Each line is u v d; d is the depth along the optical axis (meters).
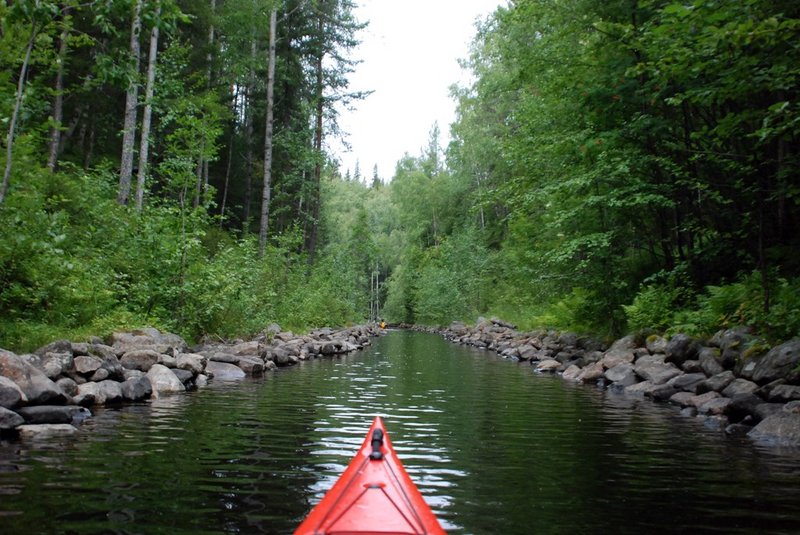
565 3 14.96
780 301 10.06
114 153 28.67
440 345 28.19
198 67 28.47
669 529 4.12
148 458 5.61
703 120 13.85
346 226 83.38
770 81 8.54
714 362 10.02
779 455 6.24
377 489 3.56
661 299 13.70
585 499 4.73
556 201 15.55
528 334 24.28
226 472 5.22
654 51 10.56
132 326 11.59
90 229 12.62
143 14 8.37
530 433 7.29
